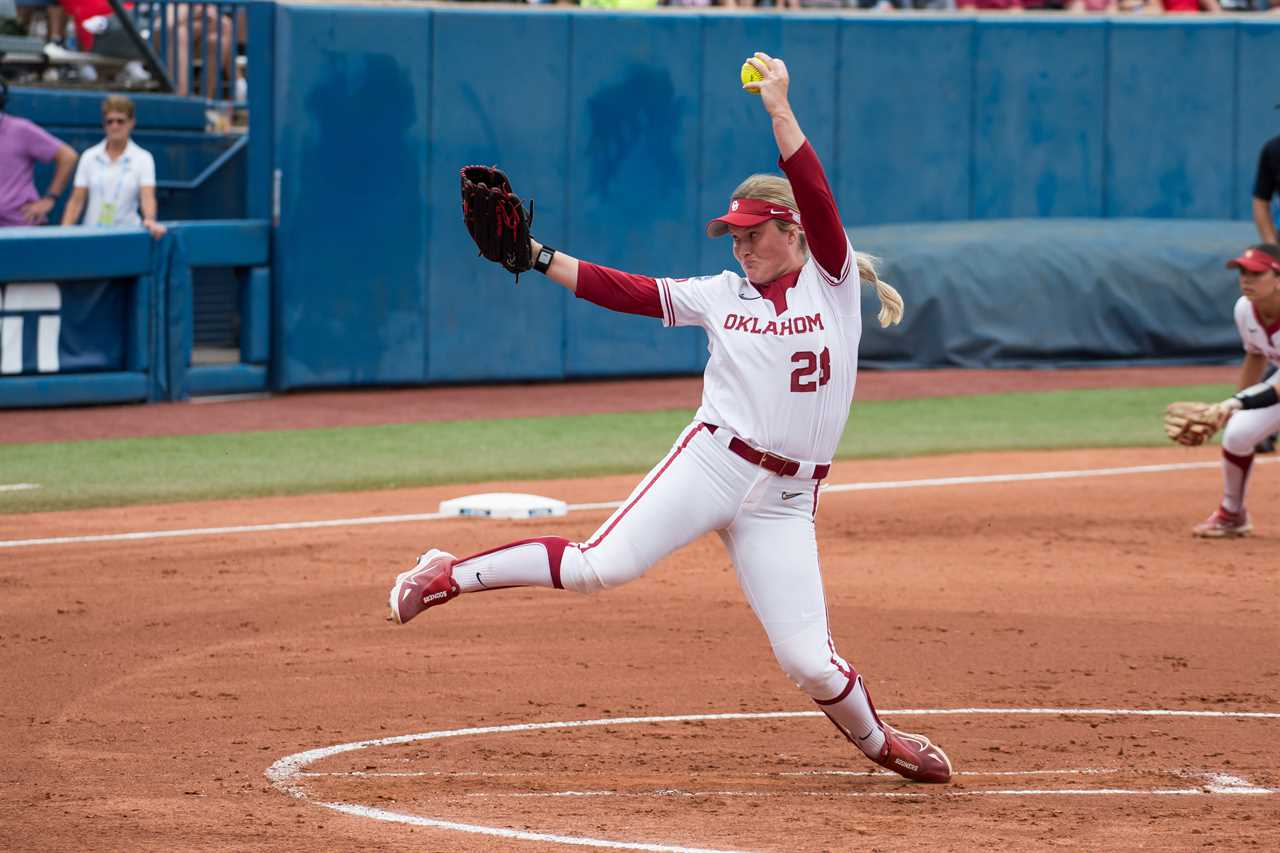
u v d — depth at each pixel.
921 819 17.41
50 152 56.66
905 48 69.31
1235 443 36.19
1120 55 72.38
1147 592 31.84
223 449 48.56
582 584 18.02
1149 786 19.19
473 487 42.88
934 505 40.94
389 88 61.31
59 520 37.44
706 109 66.06
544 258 17.73
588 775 19.48
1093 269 69.19
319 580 31.75
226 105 72.62
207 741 21.03
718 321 17.81
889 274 68.00
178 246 57.41
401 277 62.38
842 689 18.39
